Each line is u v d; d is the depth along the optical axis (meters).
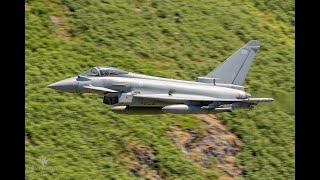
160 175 175.50
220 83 167.88
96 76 161.62
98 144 175.25
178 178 176.12
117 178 169.50
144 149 178.00
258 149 190.12
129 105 161.25
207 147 185.38
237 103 163.75
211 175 179.38
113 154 174.62
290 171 187.75
